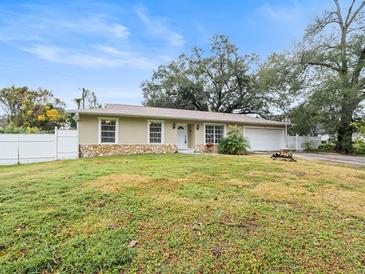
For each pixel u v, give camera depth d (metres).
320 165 9.56
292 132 21.70
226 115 19.00
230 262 2.45
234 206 4.02
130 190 4.88
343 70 16.95
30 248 2.72
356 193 5.11
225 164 8.93
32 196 4.48
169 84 28.70
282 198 4.53
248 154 14.80
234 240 2.88
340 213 3.84
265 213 3.73
